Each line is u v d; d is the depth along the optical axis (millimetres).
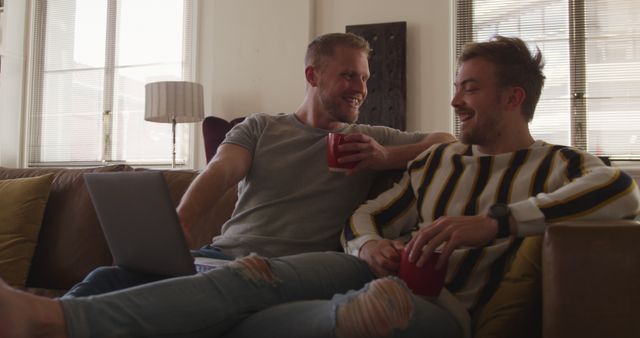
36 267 2264
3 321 741
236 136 1728
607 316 848
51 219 2314
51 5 5340
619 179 1124
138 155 5055
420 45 4117
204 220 1988
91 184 1302
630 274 848
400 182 1521
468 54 1398
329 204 1626
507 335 1095
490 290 1175
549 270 896
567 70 4004
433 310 1019
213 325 951
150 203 1160
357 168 1486
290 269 1123
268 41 4379
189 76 4898
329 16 4309
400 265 1103
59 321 788
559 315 872
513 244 1204
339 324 858
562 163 1258
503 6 4086
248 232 1633
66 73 5297
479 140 1372
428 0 4109
